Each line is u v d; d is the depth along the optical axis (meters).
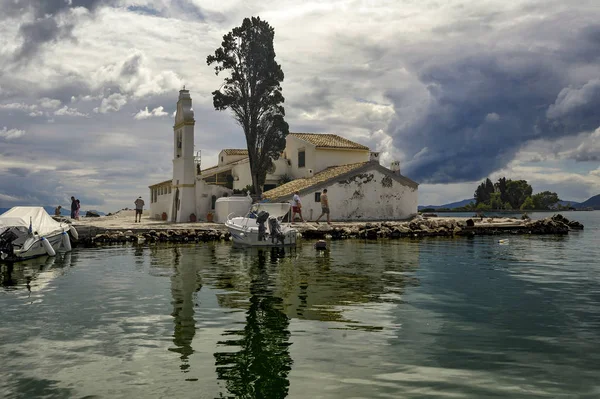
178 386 7.16
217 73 44.28
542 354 8.48
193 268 19.00
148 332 9.95
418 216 44.03
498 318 11.00
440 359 8.23
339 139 51.94
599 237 35.28
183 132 42.38
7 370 7.86
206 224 37.69
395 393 6.86
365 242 30.02
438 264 19.92
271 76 43.84
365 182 41.62
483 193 141.25
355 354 8.48
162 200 51.34
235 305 12.41
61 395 6.90
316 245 25.94
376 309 11.91
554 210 146.88
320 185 39.81
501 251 24.86
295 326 10.34
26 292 14.44
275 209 30.09
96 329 10.23
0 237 21.69
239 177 48.31
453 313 11.50
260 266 19.45
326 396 6.78
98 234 31.25
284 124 44.12
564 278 16.53
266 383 7.23
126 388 7.11
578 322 10.63
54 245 24.89
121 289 14.70
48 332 10.03
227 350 8.75
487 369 7.78
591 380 7.34
